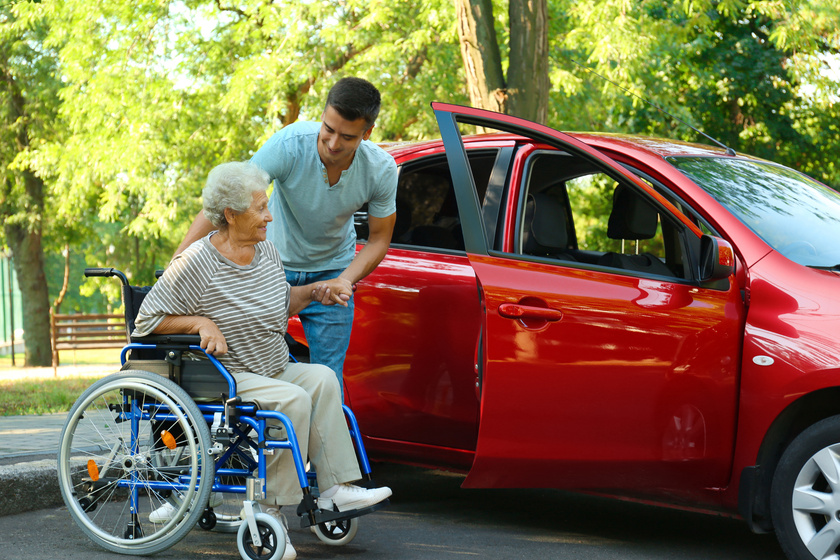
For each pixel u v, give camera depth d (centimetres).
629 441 357
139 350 375
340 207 387
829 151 1892
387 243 408
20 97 2003
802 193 409
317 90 1432
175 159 1570
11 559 354
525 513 458
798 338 332
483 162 433
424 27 1380
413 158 465
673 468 353
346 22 1482
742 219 369
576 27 1440
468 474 376
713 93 1836
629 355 357
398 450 434
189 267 352
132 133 1516
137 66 1531
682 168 395
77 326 1566
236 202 348
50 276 4553
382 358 432
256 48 1488
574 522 438
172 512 364
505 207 404
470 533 413
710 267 338
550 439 365
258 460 341
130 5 1539
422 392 421
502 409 367
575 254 446
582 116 1490
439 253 430
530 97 840
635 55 1243
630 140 425
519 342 366
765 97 1814
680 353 351
